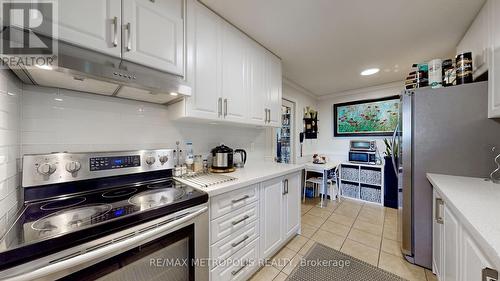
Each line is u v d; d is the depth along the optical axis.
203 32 1.45
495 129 1.40
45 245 0.61
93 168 1.12
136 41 1.07
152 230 0.85
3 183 0.78
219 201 1.25
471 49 1.61
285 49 2.12
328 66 2.57
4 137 0.80
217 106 1.57
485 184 1.27
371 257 1.82
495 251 0.55
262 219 1.64
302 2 1.39
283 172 1.86
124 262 0.79
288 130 3.42
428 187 1.62
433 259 1.54
